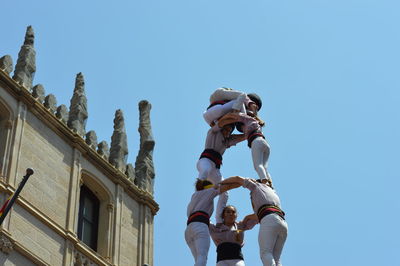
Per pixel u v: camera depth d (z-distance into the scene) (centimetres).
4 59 3278
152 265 3519
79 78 3672
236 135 1931
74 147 3412
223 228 1816
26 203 3020
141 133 3906
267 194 1730
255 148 1833
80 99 3578
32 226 3019
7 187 2967
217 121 1925
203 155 1919
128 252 3441
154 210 3700
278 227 1684
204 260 1697
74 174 3338
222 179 1916
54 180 3225
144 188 3697
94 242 3375
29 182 3092
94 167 3484
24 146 3152
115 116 3825
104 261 3278
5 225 2900
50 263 3027
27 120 3231
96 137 3566
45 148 3256
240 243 1808
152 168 3825
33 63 3406
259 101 1989
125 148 3716
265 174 1803
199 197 1761
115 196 3516
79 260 3167
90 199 3466
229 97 1953
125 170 3669
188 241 1742
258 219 1728
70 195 3269
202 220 1738
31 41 3472
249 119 1892
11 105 3194
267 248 1677
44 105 3381
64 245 3130
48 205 3141
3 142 3100
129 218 3544
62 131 3375
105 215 3447
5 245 2850
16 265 2881
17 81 3281
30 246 2970
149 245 3559
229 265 1775
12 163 3052
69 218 3206
